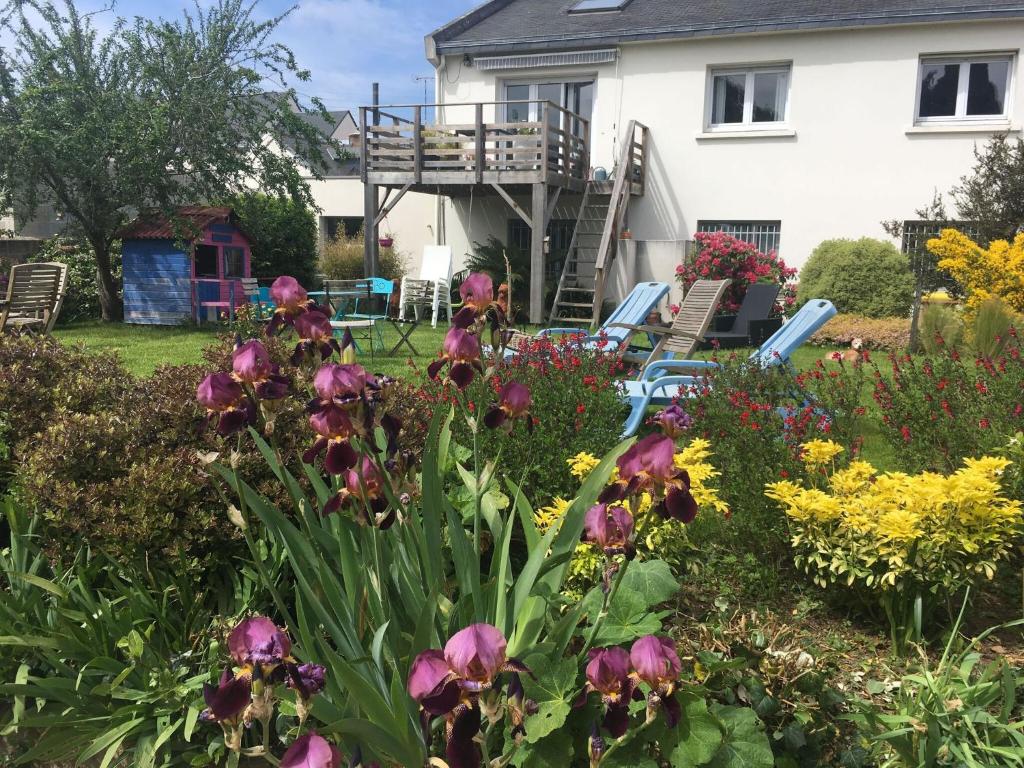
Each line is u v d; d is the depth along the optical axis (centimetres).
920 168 1308
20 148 1177
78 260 1461
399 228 1708
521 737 157
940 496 270
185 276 1322
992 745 208
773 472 354
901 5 1296
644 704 192
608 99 1465
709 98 1422
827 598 307
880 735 204
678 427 184
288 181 1377
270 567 267
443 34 1541
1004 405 449
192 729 219
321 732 138
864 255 1191
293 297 206
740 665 213
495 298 213
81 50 1248
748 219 1411
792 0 1412
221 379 174
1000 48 1245
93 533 261
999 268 947
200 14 1316
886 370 807
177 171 1341
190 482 269
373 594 196
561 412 433
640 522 281
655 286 881
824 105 1343
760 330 861
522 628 200
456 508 295
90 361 410
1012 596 312
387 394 191
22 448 309
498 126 1313
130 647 234
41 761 231
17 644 236
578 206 1523
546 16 1582
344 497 187
